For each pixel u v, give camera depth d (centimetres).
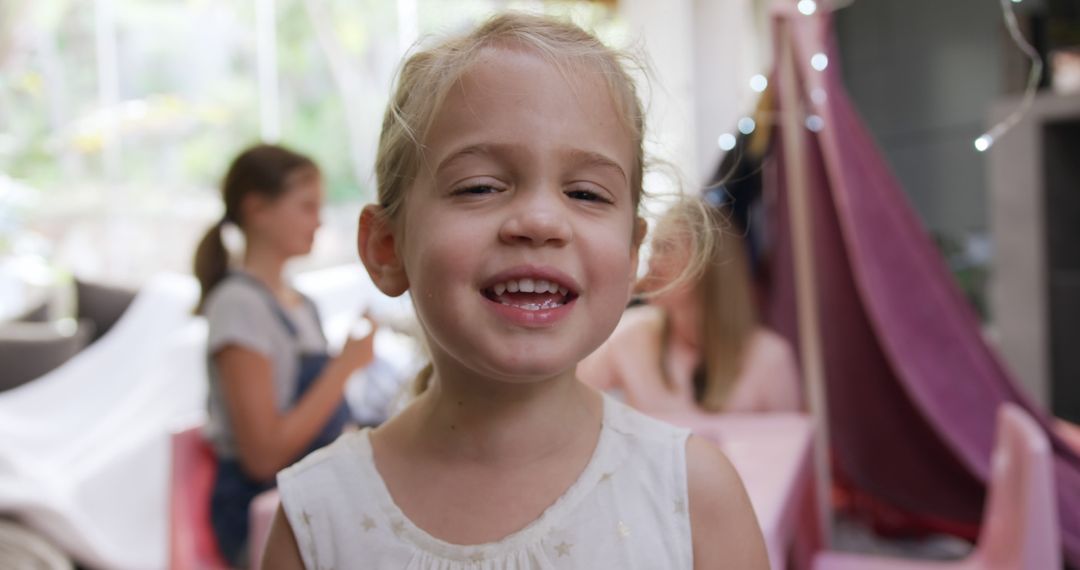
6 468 260
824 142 240
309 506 69
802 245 221
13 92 616
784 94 226
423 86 64
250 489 173
